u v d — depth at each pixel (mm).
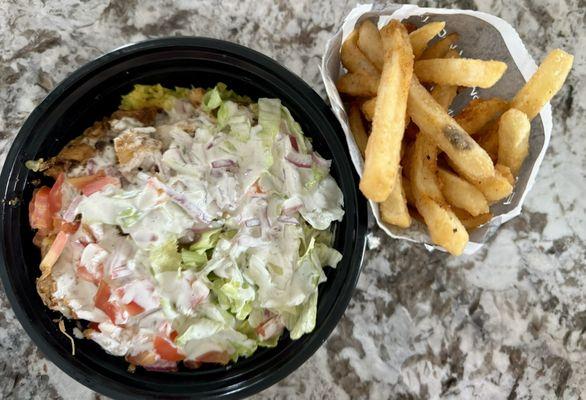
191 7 276
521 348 282
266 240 243
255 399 279
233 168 246
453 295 281
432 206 231
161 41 241
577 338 282
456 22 251
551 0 280
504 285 282
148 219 235
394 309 280
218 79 259
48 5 274
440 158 253
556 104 280
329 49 242
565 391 283
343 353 279
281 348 251
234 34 277
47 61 274
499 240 281
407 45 223
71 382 275
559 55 228
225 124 251
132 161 242
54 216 244
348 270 244
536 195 281
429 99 229
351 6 278
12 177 240
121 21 275
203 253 240
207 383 247
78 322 248
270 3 277
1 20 273
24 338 275
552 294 282
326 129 247
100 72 242
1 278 236
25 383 274
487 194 236
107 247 237
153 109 260
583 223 281
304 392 279
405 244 280
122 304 233
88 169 246
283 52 278
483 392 282
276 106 253
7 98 273
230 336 246
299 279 245
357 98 255
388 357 279
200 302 238
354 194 245
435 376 280
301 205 245
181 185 239
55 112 241
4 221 239
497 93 259
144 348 242
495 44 252
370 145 221
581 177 281
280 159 249
